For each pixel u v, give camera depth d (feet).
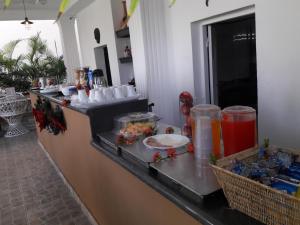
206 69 11.21
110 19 16.48
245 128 4.02
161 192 3.96
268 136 8.48
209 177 3.92
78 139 8.33
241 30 9.80
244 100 10.41
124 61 16.29
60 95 11.24
